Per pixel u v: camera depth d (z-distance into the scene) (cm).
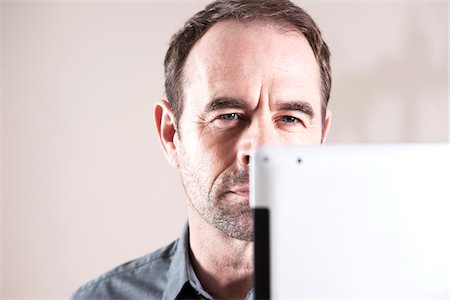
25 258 217
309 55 81
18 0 216
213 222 80
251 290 85
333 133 201
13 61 217
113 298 107
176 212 211
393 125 201
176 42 87
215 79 79
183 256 92
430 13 202
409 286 52
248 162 77
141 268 109
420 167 52
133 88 212
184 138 84
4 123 217
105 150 213
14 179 218
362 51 201
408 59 202
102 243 214
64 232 216
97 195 214
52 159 216
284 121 80
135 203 212
